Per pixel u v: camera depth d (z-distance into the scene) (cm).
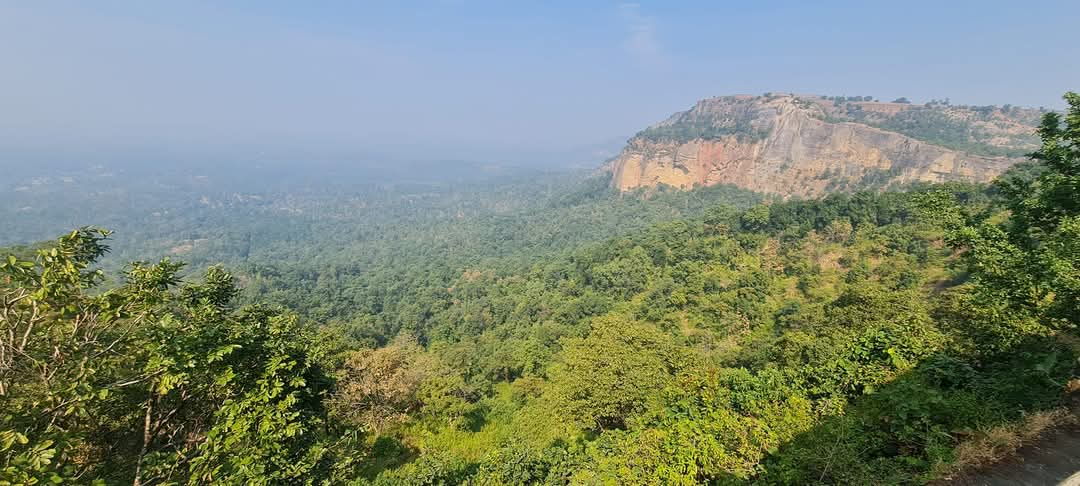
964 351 843
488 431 2153
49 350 643
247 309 1047
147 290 702
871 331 934
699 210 11662
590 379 1733
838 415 708
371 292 8488
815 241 5572
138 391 782
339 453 859
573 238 12375
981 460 485
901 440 605
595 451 814
